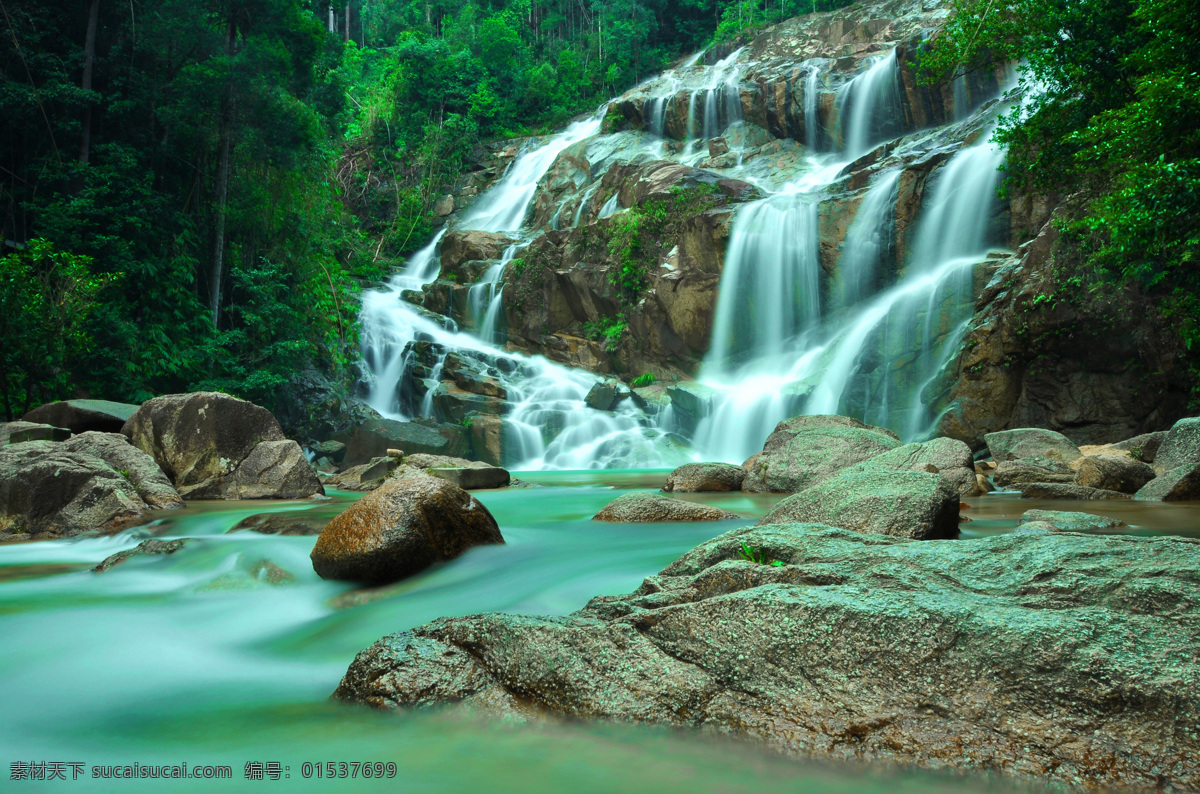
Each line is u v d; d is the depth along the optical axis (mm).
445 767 2635
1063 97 15789
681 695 2816
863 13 36188
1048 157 16031
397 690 3111
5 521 8734
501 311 30656
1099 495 9719
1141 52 12398
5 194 18328
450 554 5727
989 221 20422
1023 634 2580
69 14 20641
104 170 18500
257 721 3207
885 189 22797
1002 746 2365
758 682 2801
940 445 10641
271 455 11766
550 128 46906
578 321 29828
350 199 41969
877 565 3475
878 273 22734
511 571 5574
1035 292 16141
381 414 26203
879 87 29719
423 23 54750
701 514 8133
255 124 21141
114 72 20578
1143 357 15289
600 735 2766
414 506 5605
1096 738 2318
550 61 52594
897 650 2699
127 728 3195
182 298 19375
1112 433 15789
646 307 26328
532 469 22109
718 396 22578
